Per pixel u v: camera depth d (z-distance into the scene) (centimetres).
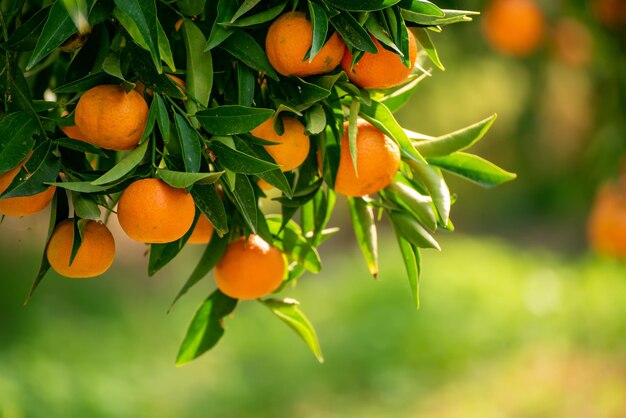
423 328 491
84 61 144
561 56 270
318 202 154
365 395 456
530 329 491
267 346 506
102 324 519
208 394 443
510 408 413
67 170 142
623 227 254
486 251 632
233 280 153
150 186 140
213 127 142
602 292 484
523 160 347
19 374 380
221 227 142
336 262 726
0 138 140
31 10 153
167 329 539
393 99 155
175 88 141
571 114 338
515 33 247
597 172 270
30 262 559
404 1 143
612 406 394
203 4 144
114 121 140
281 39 142
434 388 453
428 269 585
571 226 729
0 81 144
